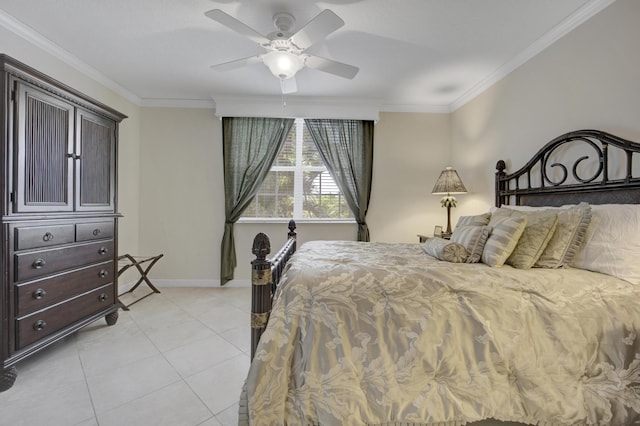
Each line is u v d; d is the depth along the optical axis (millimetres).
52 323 1970
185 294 3465
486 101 3123
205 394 1655
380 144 3854
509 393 1116
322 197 3910
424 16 2078
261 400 1043
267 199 3885
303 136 3900
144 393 1658
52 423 1423
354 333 1141
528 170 2471
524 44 2434
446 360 1122
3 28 2143
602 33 1896
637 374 1166
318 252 1948
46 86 1909
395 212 3863
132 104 3578
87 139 2281
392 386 1081
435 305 1201
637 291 1315
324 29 1754
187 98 3689
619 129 1793
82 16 2111
